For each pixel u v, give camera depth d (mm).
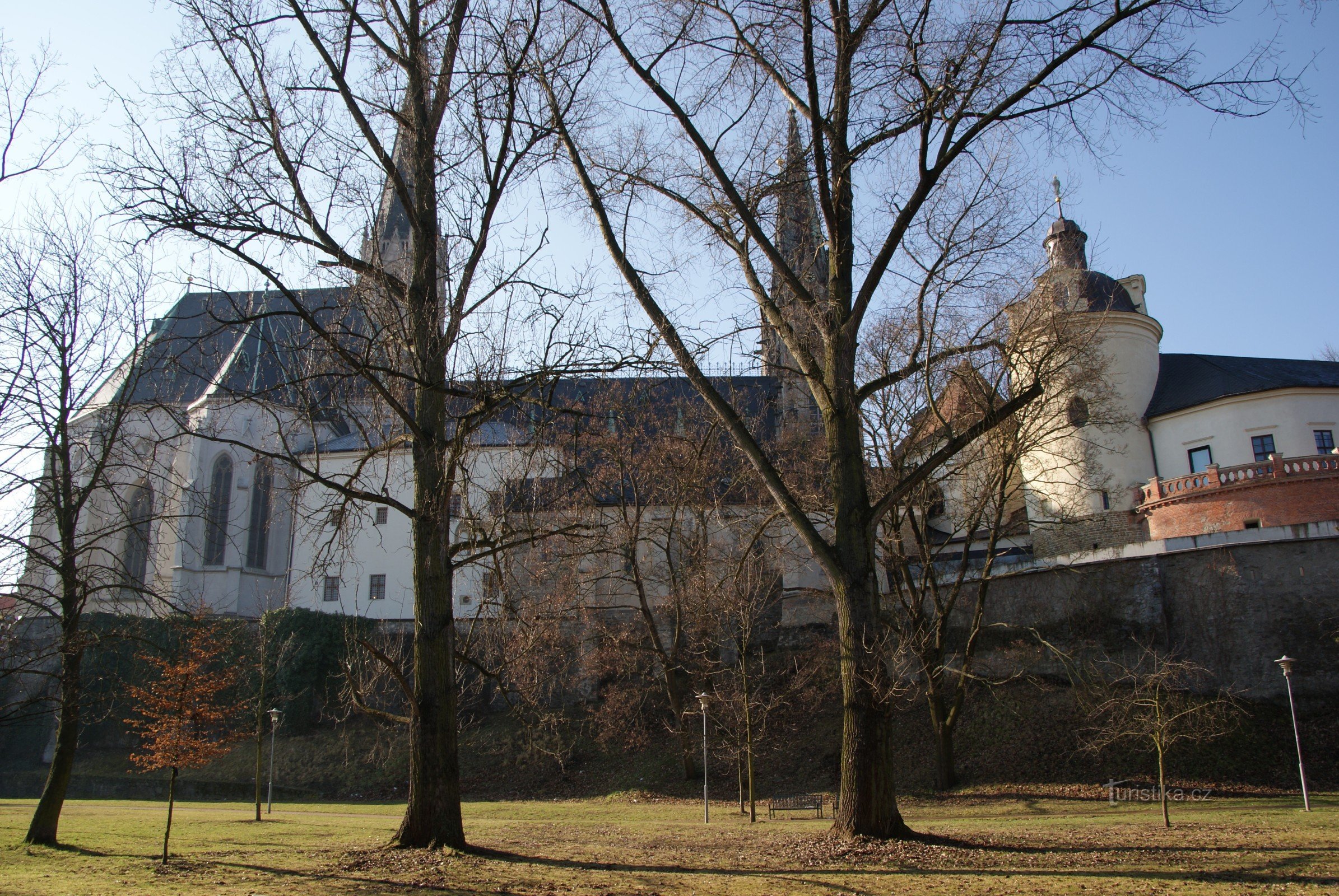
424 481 15188
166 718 20328
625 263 15766
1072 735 32188
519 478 16359
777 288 17828
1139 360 44781
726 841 17922
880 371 24094
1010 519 40281
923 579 30344
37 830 18297
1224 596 33031
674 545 40406
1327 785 27297
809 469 28703
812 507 26766
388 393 14680
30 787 42469
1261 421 40812
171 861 15461
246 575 51062
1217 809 23500
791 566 42812
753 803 26219
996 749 33062
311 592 49500
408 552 48781
